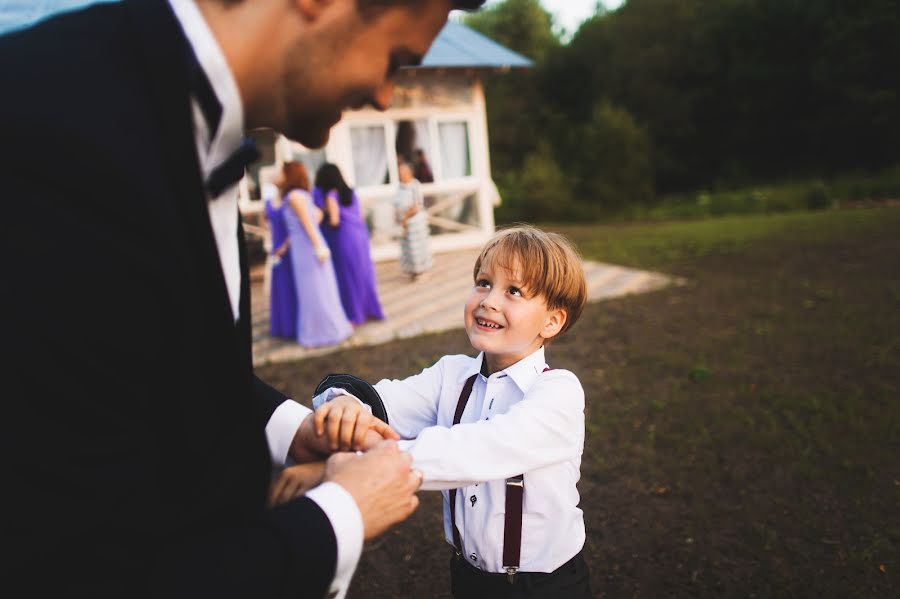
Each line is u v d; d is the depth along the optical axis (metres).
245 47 0.71
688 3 25.38
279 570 0.73
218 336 0.75
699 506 2.99
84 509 0.62
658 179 24.05
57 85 0.65
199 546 0.72
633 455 3.51
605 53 26.44
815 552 2.64
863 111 19.08
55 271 0.60
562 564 1.43
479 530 1.43
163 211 0.67
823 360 4.78
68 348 0.61
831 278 7.40
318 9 0.71
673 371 4.77
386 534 2.96
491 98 26.59
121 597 0.64
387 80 0.81
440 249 11.31
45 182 0.62
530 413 1.35
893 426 3.62
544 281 1.45
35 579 0.61
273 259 6.24
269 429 1.17
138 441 0.67
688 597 2.43
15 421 0.59
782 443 3.52
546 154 22.06
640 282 7.87
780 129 21.86
